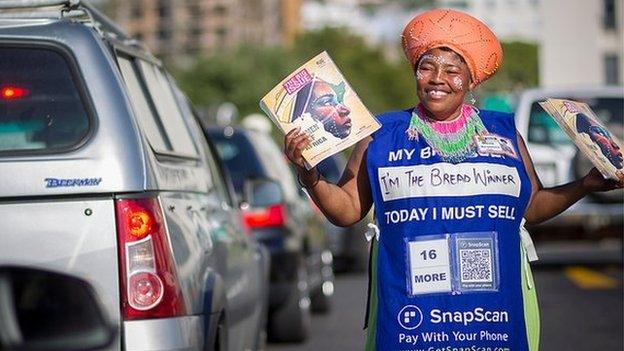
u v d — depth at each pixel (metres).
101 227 5.87
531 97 18.42
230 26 147.88
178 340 5.98
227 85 101.38
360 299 16.78
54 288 5.86
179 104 7.96
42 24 6.15
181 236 6.31
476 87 5.64
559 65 99.06
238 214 8.95
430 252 5.38
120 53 6.61
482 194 5.39
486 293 5.36
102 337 5.86
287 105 5.32
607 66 98.50
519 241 5.44
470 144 5.43
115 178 5.88
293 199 13.30
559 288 16.80
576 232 18.75
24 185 5.84
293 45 127.81
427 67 5.48
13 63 6.05
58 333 5.85
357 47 128.50
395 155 5.44
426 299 5.37
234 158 12.98
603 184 5.56
